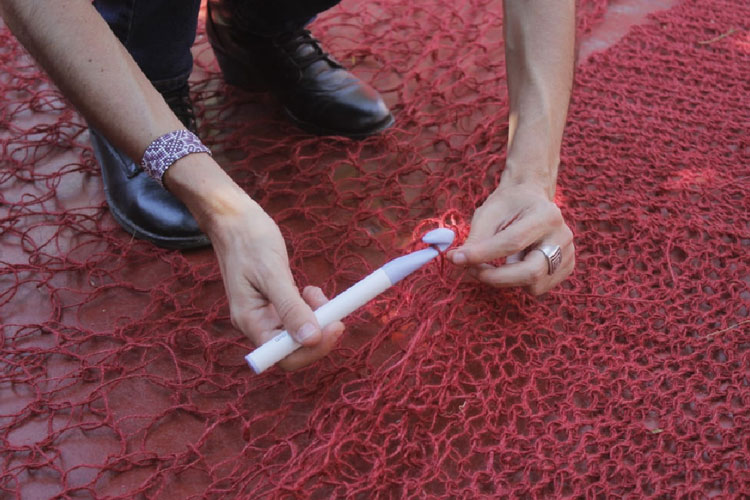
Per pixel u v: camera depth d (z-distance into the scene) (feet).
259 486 2.82
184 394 3.16
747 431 3.10
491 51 5.04
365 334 3.40
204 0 5.19
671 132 4.43
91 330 3.32
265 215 2.68
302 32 4.21
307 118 4.28
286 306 2.50
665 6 5.49
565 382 3.25
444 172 4.15
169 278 3.53
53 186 3.90
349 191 3.98
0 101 4.38
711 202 4.04
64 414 3.07
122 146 2.70
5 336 3.29
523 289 3.51
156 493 2.84
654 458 3.03
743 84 4.75
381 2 5.32
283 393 3.17
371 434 2.93
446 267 3.53
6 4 2.51
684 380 3.28
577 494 2.91
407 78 4.71
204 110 4.43
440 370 3.27
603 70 4.85
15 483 2.86
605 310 3.51
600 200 4.03
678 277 3.67
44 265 3.54
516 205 3.09
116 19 3.51
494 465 3.02
